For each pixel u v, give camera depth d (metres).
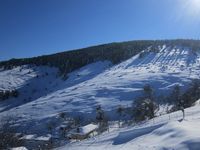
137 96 152.25
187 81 164.00
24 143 98.75
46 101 179.25
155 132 44.75
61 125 126.81
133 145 42.28
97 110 134.50
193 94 116.12
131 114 116.62
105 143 52.16
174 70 193.75
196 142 33.47
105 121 110.00
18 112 165.75
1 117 157.12
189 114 54.53
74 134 98.25
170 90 152.50
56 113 148.75
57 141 98.69
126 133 52.47
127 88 169.50
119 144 48.78
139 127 56.03
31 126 133.12
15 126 134.25
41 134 119.06
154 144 38.66
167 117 58.94
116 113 132.25
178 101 104.50
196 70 191.38
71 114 144.00
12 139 92.75
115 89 171.00
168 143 36.66
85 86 196.75
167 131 42.16
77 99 166.62
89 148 52.47
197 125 42.09
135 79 182.75
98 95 167.62
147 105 94.56
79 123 130.00
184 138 36.06
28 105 180.12
